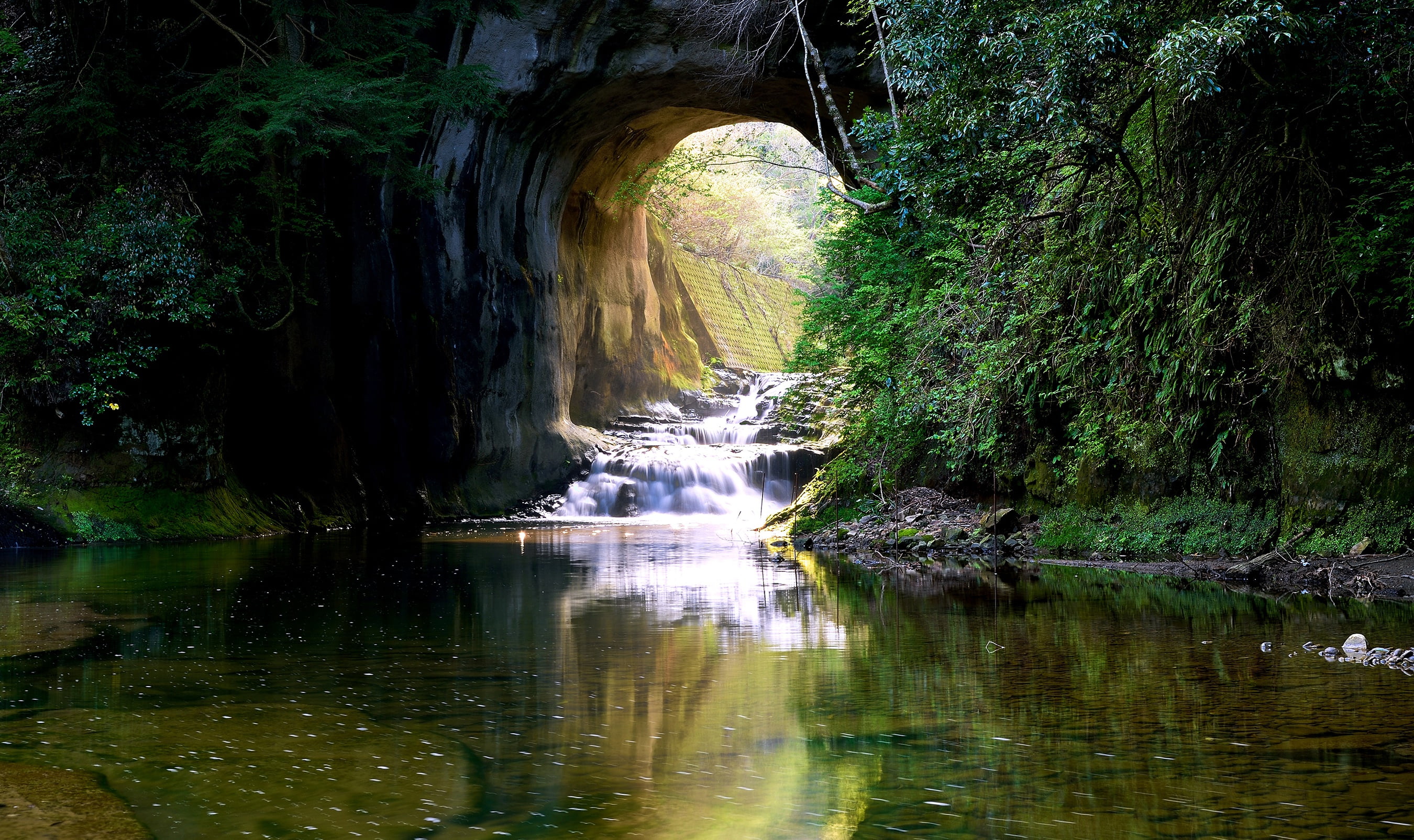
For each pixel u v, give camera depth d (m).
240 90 15.45
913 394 12.56
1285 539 8.45
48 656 5.61
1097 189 9.31
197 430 16.19
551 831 2.82
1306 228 7.70
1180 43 6.41
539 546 14.36
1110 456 10.40
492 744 3.72
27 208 14.77
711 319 37.84
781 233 48.19
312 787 3.23
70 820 2.93
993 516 11.89
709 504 23.73
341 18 16.88
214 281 15.59
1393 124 7.45
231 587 9.11
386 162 19.12
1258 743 3.50
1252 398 8.58
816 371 17.08
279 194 16.22
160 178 15.88
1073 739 3.62
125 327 14.90
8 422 14.41
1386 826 2.70
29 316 13.86
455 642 6.05
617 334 29.56
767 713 4.14
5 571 10.54
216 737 3.86
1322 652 5.15
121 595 8.47
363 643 6.01
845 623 6.54
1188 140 8.17
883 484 14.48
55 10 15.61
